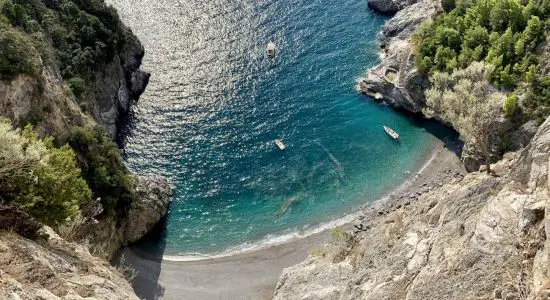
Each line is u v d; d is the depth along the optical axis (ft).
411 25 346.33
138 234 237.66
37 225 107.55
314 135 297.12
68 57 270.26
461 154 267.80
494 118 231.09
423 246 139.95
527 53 249.75
